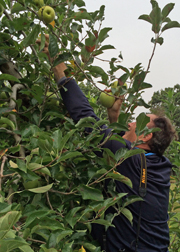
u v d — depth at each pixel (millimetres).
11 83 1530
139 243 1319
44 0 1429
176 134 1842
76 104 1396
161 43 1183
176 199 2404
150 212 1360
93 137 1241
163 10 1168
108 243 1327
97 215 1125
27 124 1330
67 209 1395
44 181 1285
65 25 1628
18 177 1146
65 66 1453
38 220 875
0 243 587
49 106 1526
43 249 840
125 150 1183
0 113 1302
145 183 1368
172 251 2328
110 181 1326
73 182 1396
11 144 1835
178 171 2545
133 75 1344
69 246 881
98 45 1270
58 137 993
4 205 703
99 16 1373
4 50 1441
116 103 1600
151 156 1517
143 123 1100
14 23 1334
